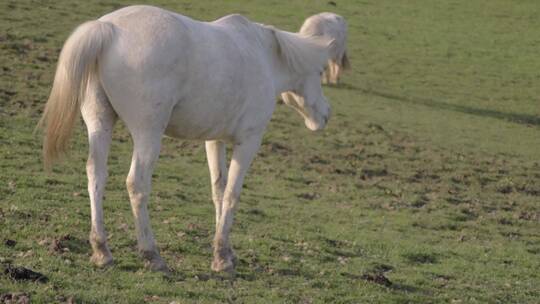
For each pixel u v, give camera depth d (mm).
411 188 19594
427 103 30484
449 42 40375
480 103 31641
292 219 14906
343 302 9508
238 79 9547
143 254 9312
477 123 28344
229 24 10000
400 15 44281
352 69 33969
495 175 21906
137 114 8680
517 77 36125
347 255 12531
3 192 13000
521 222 17672
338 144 22891
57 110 8438
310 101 11555
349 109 27375
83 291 8289
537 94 33938
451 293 10859
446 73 35438
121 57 8547
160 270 9336
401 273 11758
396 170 21234
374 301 9742
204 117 9336
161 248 10852
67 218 11609
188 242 11398
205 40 9180
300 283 10062
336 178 19641
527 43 41531
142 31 8680
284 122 24375
